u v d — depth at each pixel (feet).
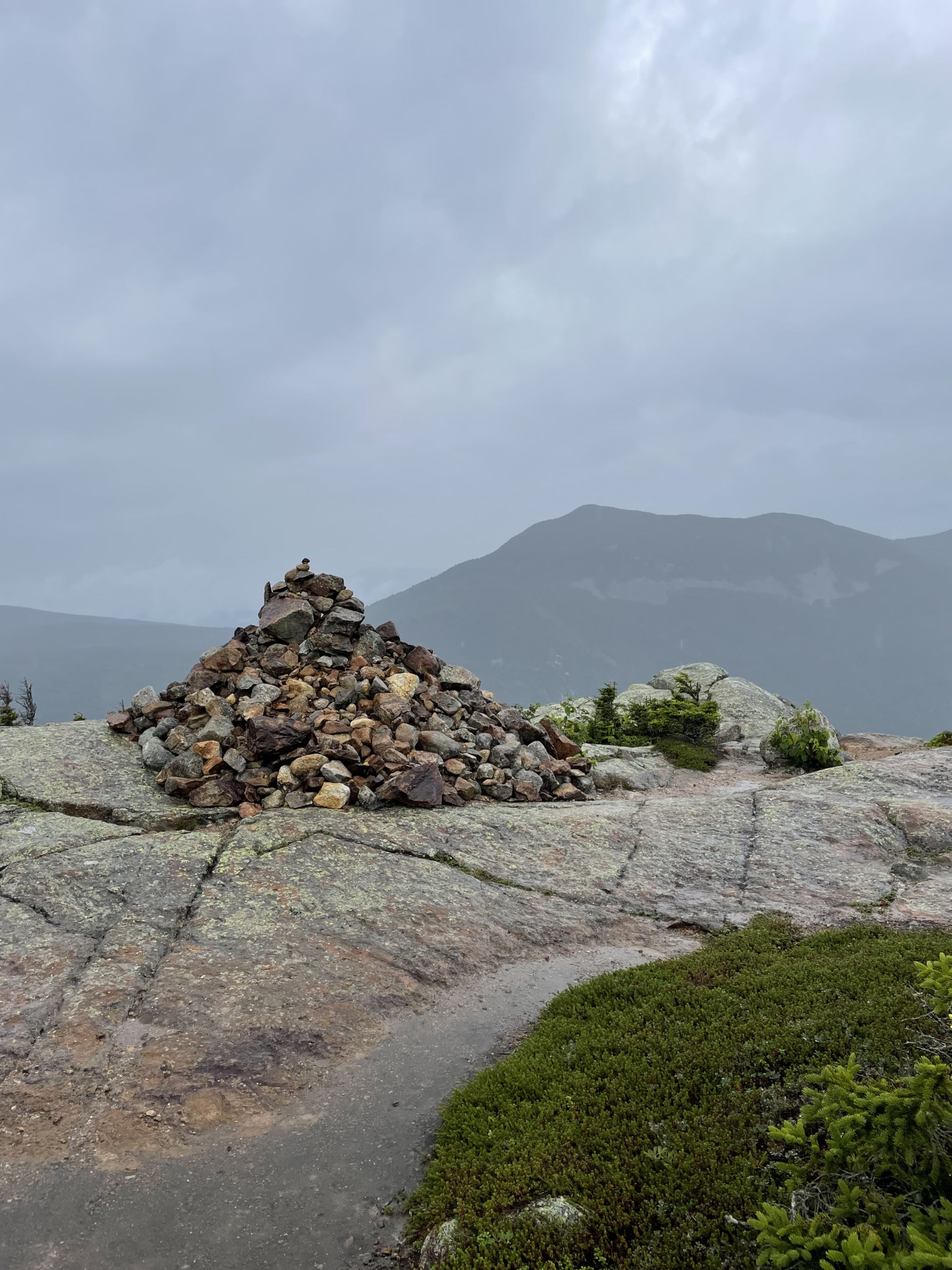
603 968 32.60
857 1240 11.18
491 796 55.42
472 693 67.87
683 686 96.89
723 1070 21.99
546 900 38.47
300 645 63.00
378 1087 24.09
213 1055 24.63
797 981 27.37
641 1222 16.81
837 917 35.68
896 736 109.70
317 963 30.58
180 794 47.78
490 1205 17.81
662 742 87.51
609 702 95.71
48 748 53.42
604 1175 18.26
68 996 26.84
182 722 55.62
